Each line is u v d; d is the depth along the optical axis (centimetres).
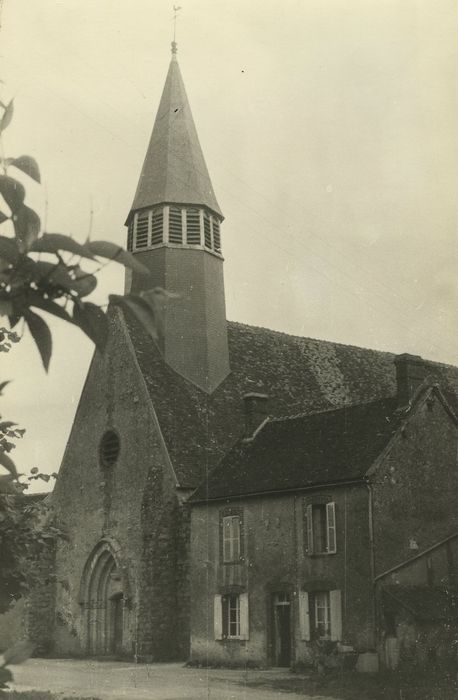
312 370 3975
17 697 1762
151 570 2945
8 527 589
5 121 272
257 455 2936
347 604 2395
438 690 1856
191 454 3145
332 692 1906
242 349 3841
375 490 2431
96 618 3306
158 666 2738
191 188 3728
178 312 3541
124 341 3462
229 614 2752
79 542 3412
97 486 3394
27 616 3425
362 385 4075
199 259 3662
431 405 2662
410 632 2248
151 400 3244
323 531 2566
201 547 2881
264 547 2681
